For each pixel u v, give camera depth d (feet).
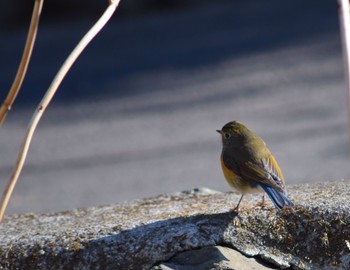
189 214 20.86
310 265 19.25
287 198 20.10
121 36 93.15
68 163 51.42
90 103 67.15
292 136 51.70
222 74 70.90
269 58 73.92
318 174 44.70
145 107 63.82
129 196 43.42
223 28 90.07
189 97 65.10
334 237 19.38
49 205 42.73
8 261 19.54
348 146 48.80
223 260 18.54
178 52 80.89
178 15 101.86
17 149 55.98
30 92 72.43
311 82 65.10
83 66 80.23
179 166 48.34
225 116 58.44
